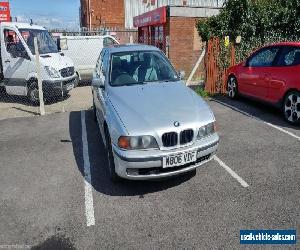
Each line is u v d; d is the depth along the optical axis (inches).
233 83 354.6
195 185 172.1
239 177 179.6
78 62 526.9
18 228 140.8
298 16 428.8
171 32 574.9
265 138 238.4
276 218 141.6
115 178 174.7
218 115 300.7
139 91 188.9
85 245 128.3
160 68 218.8
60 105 386.9
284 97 270.7
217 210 148.6
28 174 193.9
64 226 140.9
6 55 393.1
